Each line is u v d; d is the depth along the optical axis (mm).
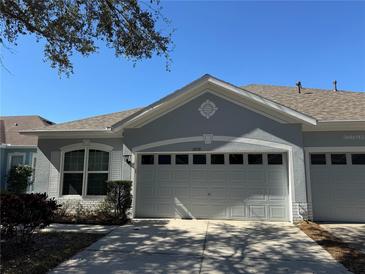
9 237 7789
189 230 10055
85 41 9961
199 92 12281
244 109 11953
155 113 12414
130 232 9750
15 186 17938
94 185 13273
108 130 12883
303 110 13195
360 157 11922
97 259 7059
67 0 9234
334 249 7793
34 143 19875
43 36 9859
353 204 11633
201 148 11961
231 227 10492
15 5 8906
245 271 6301
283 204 11656
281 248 7965
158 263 6785
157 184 12438
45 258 6895
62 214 12219
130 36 9469
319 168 11977
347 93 15750
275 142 11617
